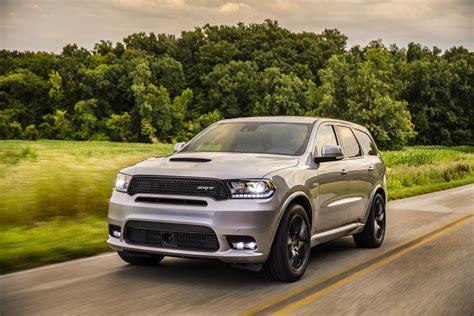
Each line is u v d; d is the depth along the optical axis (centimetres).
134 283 568
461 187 2483
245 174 559
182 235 558
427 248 845
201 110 13975
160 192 570
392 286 587
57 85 12656
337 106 10294
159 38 17225
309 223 624
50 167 1569
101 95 13062
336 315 474
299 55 15938
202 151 694
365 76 9950
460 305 516
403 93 13050
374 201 838
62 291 526
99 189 1136
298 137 694
